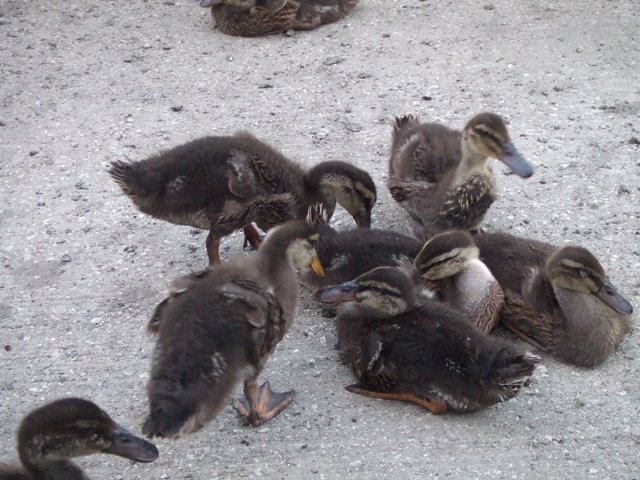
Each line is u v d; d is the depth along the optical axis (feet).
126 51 7.58
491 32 7.63
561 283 5.50
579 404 5.37
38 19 7.93
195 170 5.81
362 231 5.83
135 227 6.27
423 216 6.08
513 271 5.66
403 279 5.34
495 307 5.59
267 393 5.41
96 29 7.82
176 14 8.00
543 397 5.40
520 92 7.09
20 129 6.91
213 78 7.30
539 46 7.47
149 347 5.66
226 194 5.84
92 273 6.03
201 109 7.04
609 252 6.02
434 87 7.14
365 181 6.07
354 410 5.38
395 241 5.77
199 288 5.16
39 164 6.66
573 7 7.84
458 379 5.24
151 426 4.83
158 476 5.16
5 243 6.17
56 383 5.52
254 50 7.56
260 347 5.14
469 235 5.66
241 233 6.28
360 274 5.71
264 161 5.90
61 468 4.91
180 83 7.27
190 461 5.21
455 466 5.16
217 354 5.01
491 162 6.61
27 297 5.90
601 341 5.49
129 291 5.93
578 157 6.59
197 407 4.94
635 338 5.64
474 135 5.92
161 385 4.92
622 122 6.82
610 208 6.27
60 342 5.70
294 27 7.70
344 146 6.73
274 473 5.16
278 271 5.33
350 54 7.47
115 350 5.66
